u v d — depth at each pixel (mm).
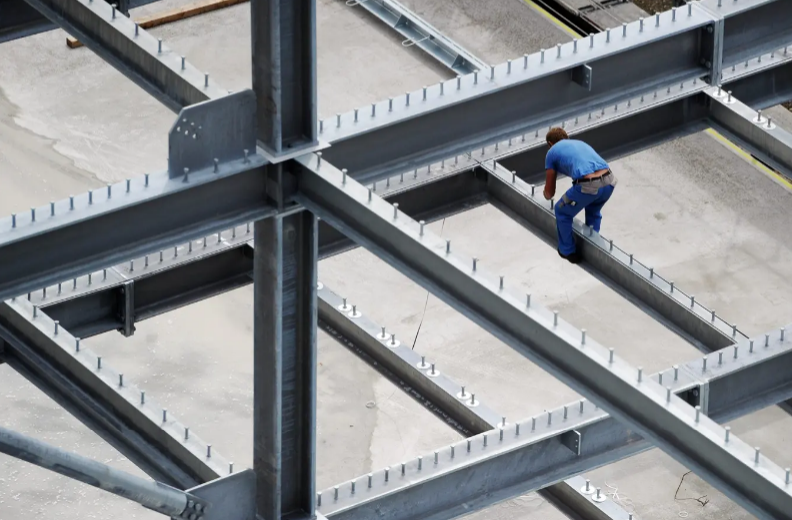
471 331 40281
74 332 29016
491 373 39125
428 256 20969
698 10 25203
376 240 21328
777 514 19062
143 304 29453
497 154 29625
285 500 23703
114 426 26328
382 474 24500
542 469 25250
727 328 26328
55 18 24844
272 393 22609
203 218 21312
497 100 23828
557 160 28172
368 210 21109
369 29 49656
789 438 37656
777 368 24859
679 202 44281
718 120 28969
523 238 42906
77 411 26938
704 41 25344
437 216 29609
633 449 25547
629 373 20047
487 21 50094
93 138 45625
